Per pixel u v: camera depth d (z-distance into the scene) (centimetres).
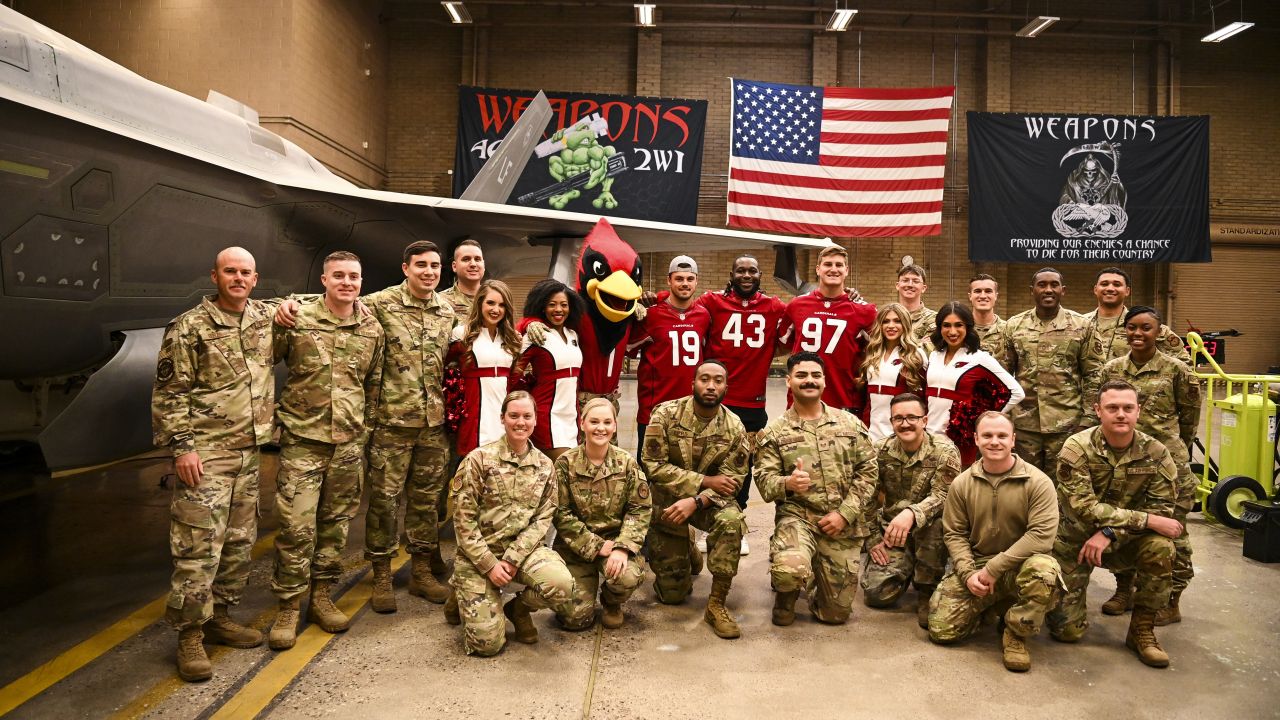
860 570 455
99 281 355
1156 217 1558
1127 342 467
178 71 1243
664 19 1667
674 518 354
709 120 1675
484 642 307
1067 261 1555
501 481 324
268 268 482
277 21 1228
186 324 293
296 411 326
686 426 367
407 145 1673
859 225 1462
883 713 267
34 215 315
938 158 1441
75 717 258
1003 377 408
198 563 287
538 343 383
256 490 318
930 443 378
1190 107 1709
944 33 1661
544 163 1545
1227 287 1736
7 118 294
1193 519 565
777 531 362
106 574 417
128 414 366
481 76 1658
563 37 1677
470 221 607
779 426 369
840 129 1462
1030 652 326
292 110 1234
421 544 384
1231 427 541
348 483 340
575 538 339
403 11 1661
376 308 360
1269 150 1723
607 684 288
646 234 671
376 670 298
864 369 440
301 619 353
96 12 1253
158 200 376
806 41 1670
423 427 368
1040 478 317
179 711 263
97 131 330
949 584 338
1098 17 1684
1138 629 322
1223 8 1673
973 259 1554
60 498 595
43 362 349
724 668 305
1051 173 1548
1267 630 353
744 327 455
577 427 402
